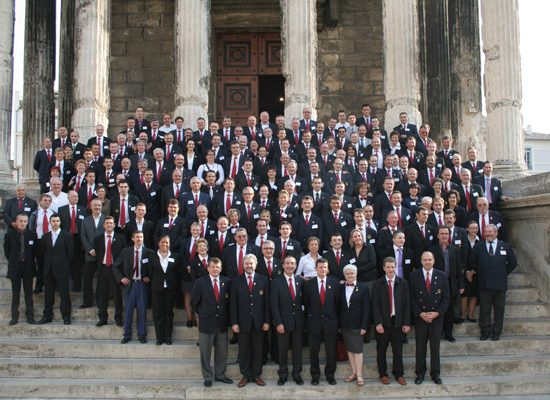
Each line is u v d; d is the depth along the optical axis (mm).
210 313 10797
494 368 11367
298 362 10859
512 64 18016
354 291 10930
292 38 18703
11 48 18719
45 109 22484
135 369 11188
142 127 17734
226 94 25984
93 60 18766
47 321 12602
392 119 18469
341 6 25625
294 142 16984
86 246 12922
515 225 15164
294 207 13609
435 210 13469
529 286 14172
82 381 11000
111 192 14922
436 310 10859
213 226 12961
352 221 13086
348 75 25406
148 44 25609
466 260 12500
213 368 11281
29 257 12555
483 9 18766
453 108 22312
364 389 10664
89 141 16859
